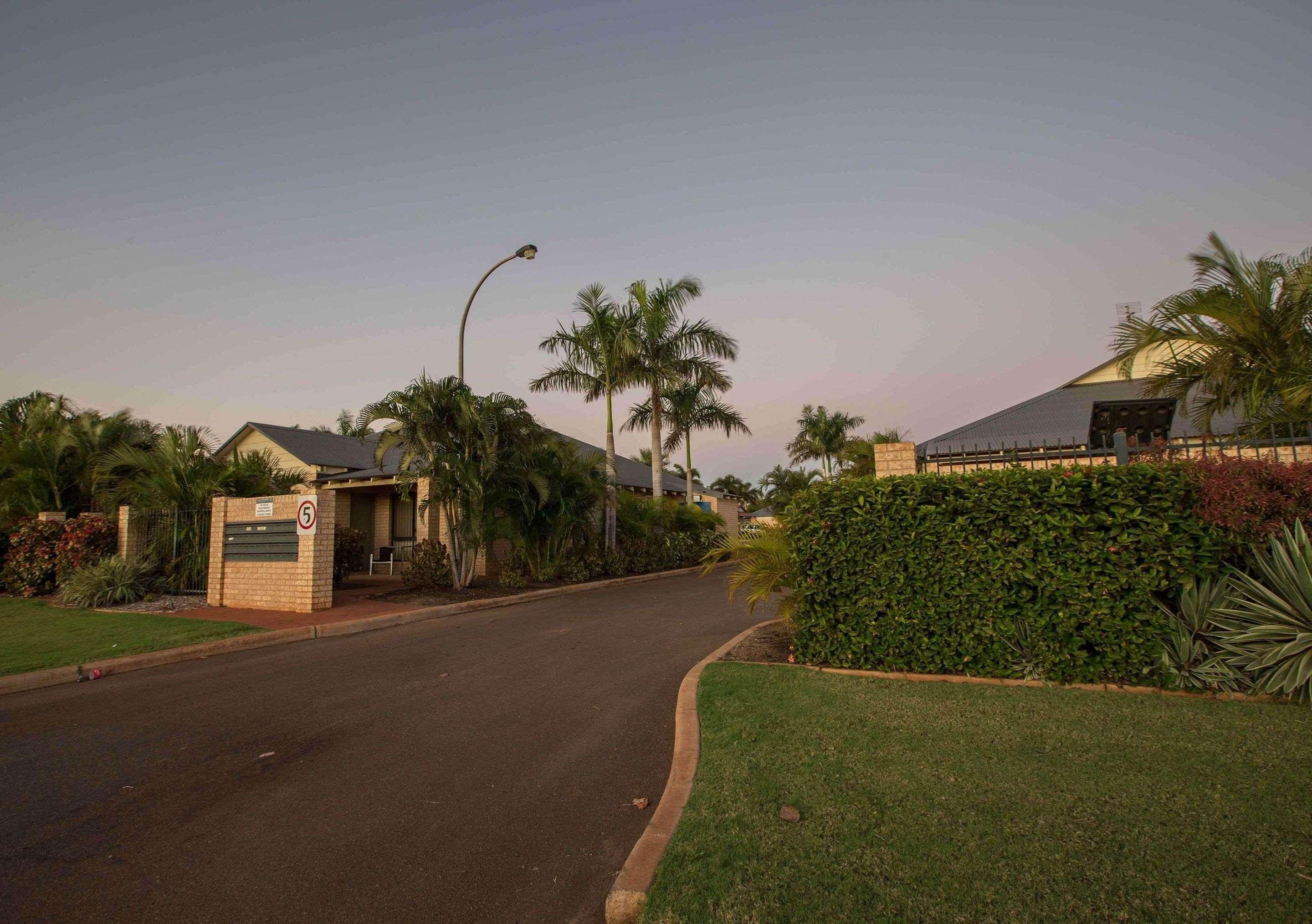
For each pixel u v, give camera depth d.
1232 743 4.45
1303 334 7.15
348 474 24.00
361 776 4.93
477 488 14.85
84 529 14.98
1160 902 2.81
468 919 3.18
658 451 26.39
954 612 6.43
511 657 8.87
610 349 23.61
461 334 17.22
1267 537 5.62
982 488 6.37
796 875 3.15
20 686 7.61
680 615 12.49
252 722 6.27
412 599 14.38
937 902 2.88
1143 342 7.84
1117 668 5.89
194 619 11.83
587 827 4.06
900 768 4.30
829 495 6.99
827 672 6.79
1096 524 5.98
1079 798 3.75
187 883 3.54
